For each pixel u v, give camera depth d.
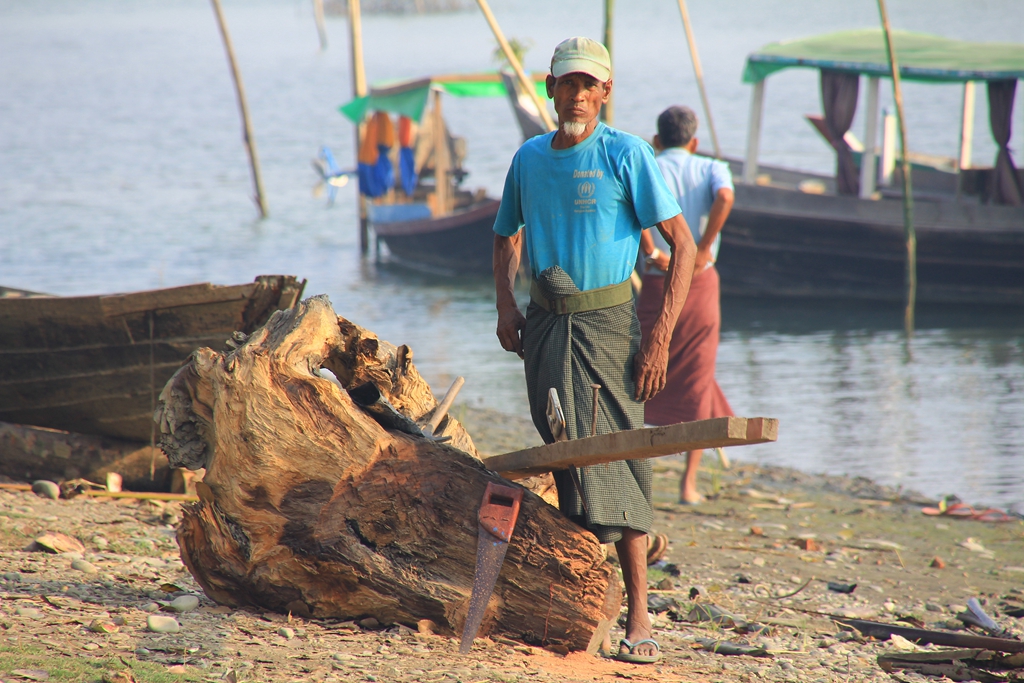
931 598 18.58
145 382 19.64
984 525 24.02
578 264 12.42
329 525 12.44
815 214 53.28
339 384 12.62
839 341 46.06
